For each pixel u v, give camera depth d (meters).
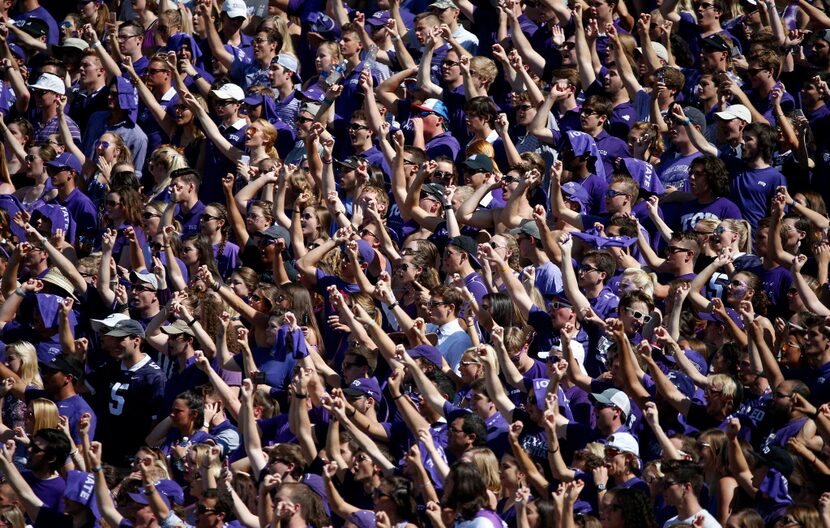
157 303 47.34
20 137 57.38
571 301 41.66
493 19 58.69
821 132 49.94
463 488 32.84
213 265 47.94
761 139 47.22
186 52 58.25
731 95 50.69
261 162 51.94
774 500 34.22
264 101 55.50
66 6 69.06
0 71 62.38
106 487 39.38
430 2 61.94
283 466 37.50
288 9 62.03
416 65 56.56
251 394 39.25
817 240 44.28
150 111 56.75
